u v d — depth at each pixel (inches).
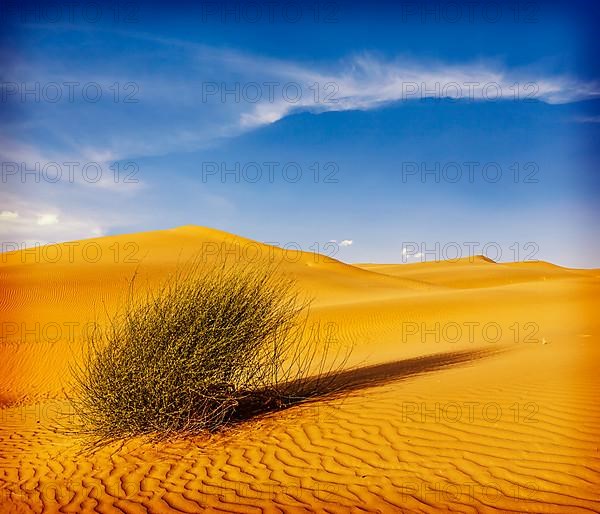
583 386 326.0
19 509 228.2
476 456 235.8
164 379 299.1
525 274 3528.5
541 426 260.8
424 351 713.0
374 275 2615.7
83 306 1364.4
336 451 261.6
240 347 324.5
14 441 343.0
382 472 232.2
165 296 329.4
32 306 1360.7
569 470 212.4
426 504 200.2
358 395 362.0
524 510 188.1
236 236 2751.0
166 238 2532.0
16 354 845.2
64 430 362.0
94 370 316.8
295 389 388.2
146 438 307.7
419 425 282.2
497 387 343.0
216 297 324.2
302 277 2063.2
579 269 4458.7
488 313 1158.3
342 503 208.2
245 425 320.2
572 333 730.8
